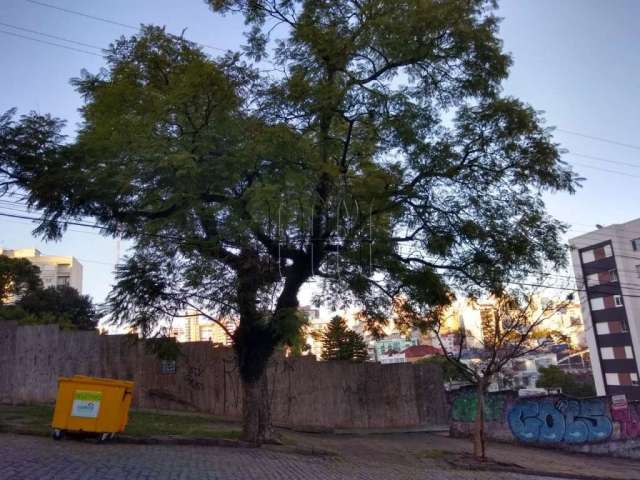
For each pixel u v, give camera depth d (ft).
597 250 185.68
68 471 27.94
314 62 45.21
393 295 51.60
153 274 43.32
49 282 300.81
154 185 39.83
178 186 39.14
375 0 44.80
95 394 39.91
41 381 59.52
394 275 49.11
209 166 38.86
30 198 40.65
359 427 68.08
